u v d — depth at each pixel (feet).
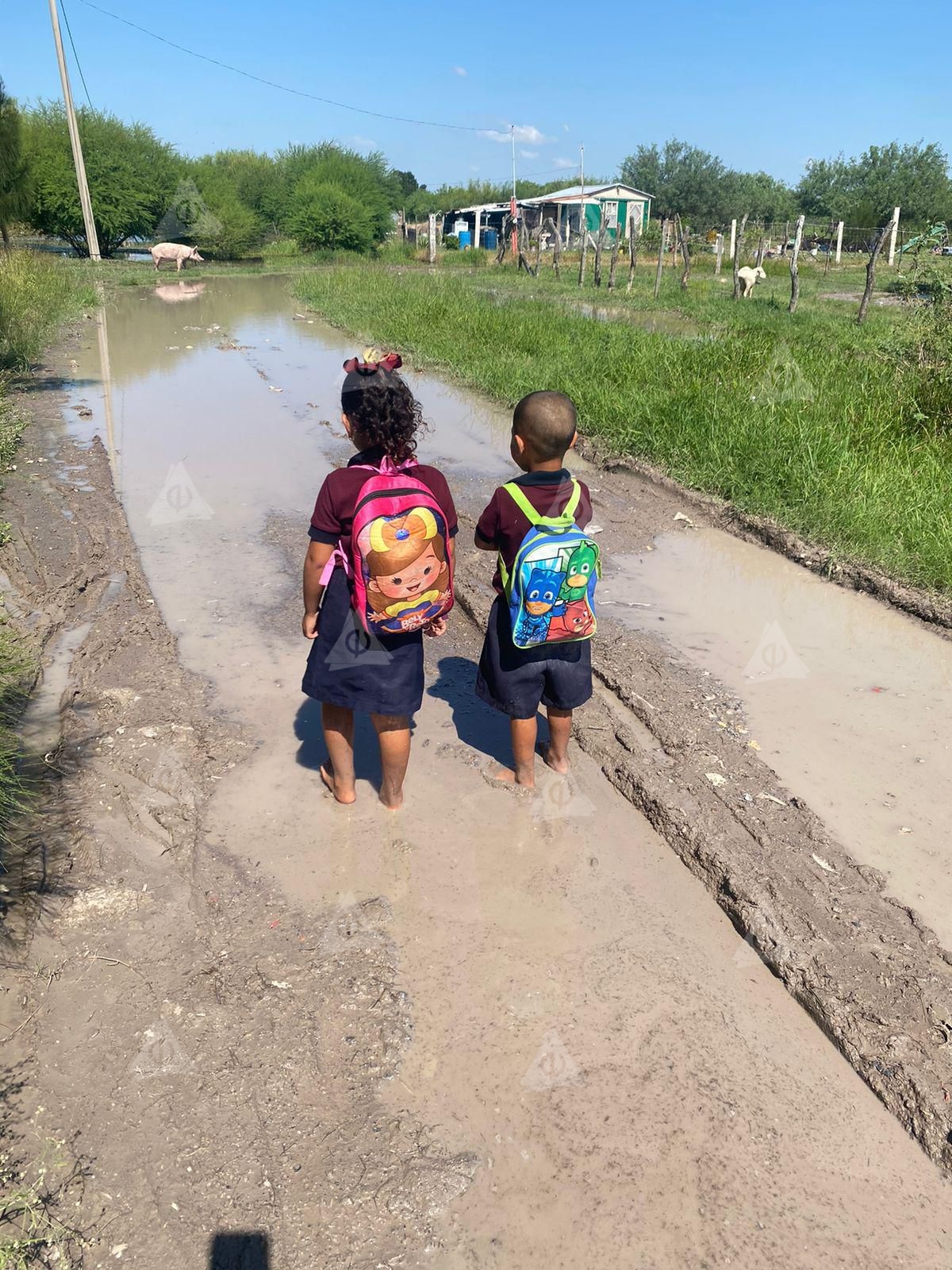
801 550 19.80
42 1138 7.30
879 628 16.70
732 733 13.10
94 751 12.39
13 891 9.93
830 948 9.29
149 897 9.91
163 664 14.67
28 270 61.26
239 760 12.36
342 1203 6.89
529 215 152.87
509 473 26.32
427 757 12.61
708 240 159.02
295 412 33.32
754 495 22.62
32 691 13.89
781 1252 6.71
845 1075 8.16
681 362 34.45
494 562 19.61
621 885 10.41
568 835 11.18
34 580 17.90
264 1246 6.60
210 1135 7.36
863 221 148.97
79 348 48.37
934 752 12.83
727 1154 7.41
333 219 134.41
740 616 17.11
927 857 10.75
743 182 195.83
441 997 8.77
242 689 14.14
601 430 29.22
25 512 21.83
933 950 9.34
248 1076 7.87
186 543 20.20
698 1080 8.04
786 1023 8.68
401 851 10.76
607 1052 8.27
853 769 12.38
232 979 8.86
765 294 78.43
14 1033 8.25
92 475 24.88
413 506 9.31
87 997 8.63
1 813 11.07
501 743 13.01
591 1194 7.05
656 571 19.29
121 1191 6.93
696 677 14.69
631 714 13.69
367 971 9.02
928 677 14.90
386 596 9.52
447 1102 7.72
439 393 37.81
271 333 55.26
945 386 27.07
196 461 26.61
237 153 154.40
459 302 59.36
